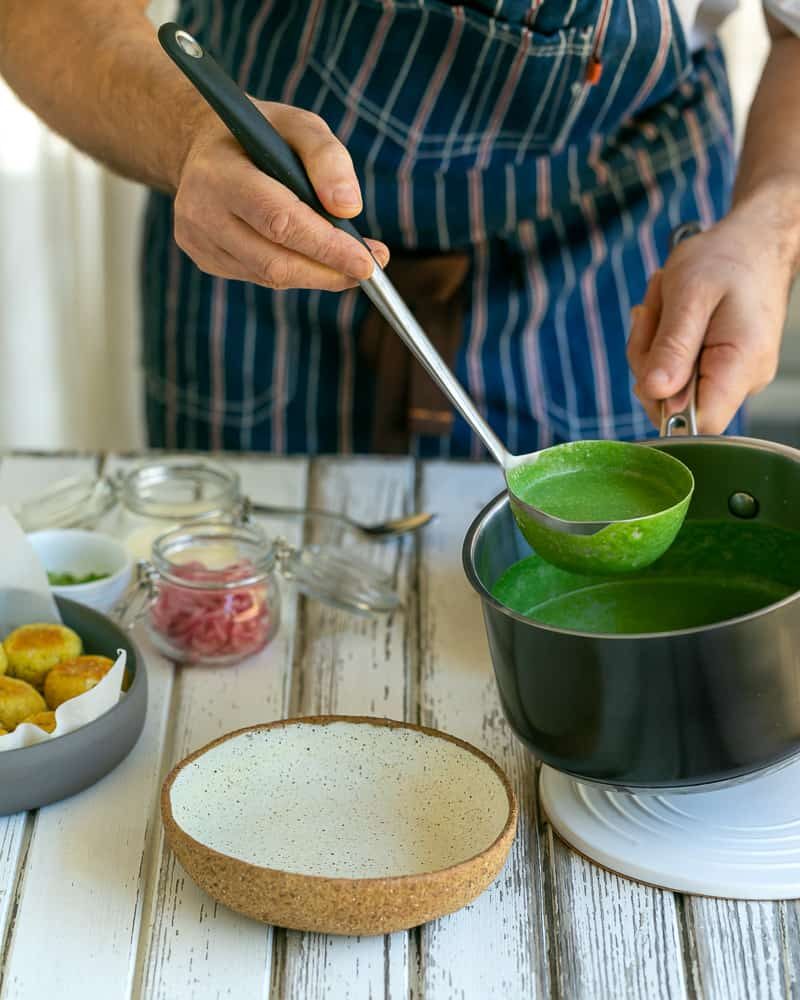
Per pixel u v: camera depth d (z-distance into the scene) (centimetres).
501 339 138
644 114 133
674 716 69
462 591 108
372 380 144
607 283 137
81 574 107
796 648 68
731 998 69
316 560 106
